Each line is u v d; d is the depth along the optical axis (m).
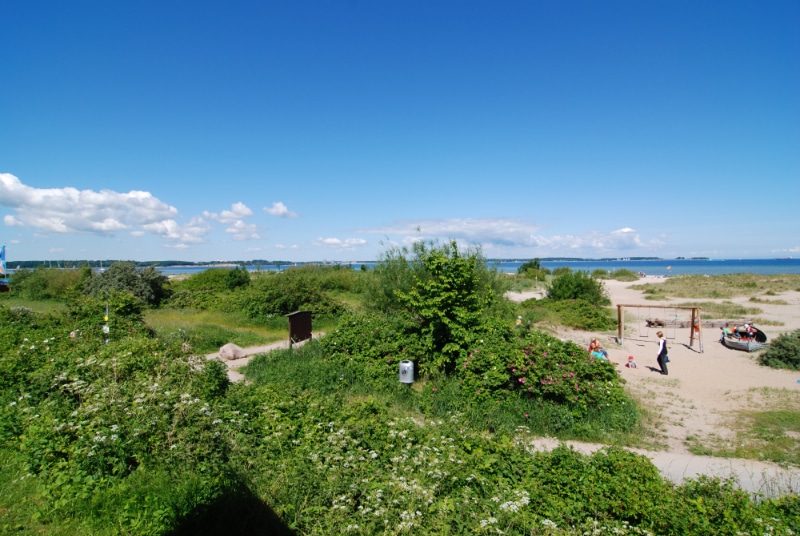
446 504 4.86
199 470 5.29
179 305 27.47
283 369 12.15
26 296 33.19
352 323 13.88
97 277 27.89
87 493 4.84
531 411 9.14
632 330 23.67
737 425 9.40
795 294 40.06
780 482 6.61
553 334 21.44
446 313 12.05
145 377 7.84
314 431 6.64
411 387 11.12
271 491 4.94
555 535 4.52
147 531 4.36
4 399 7.36
